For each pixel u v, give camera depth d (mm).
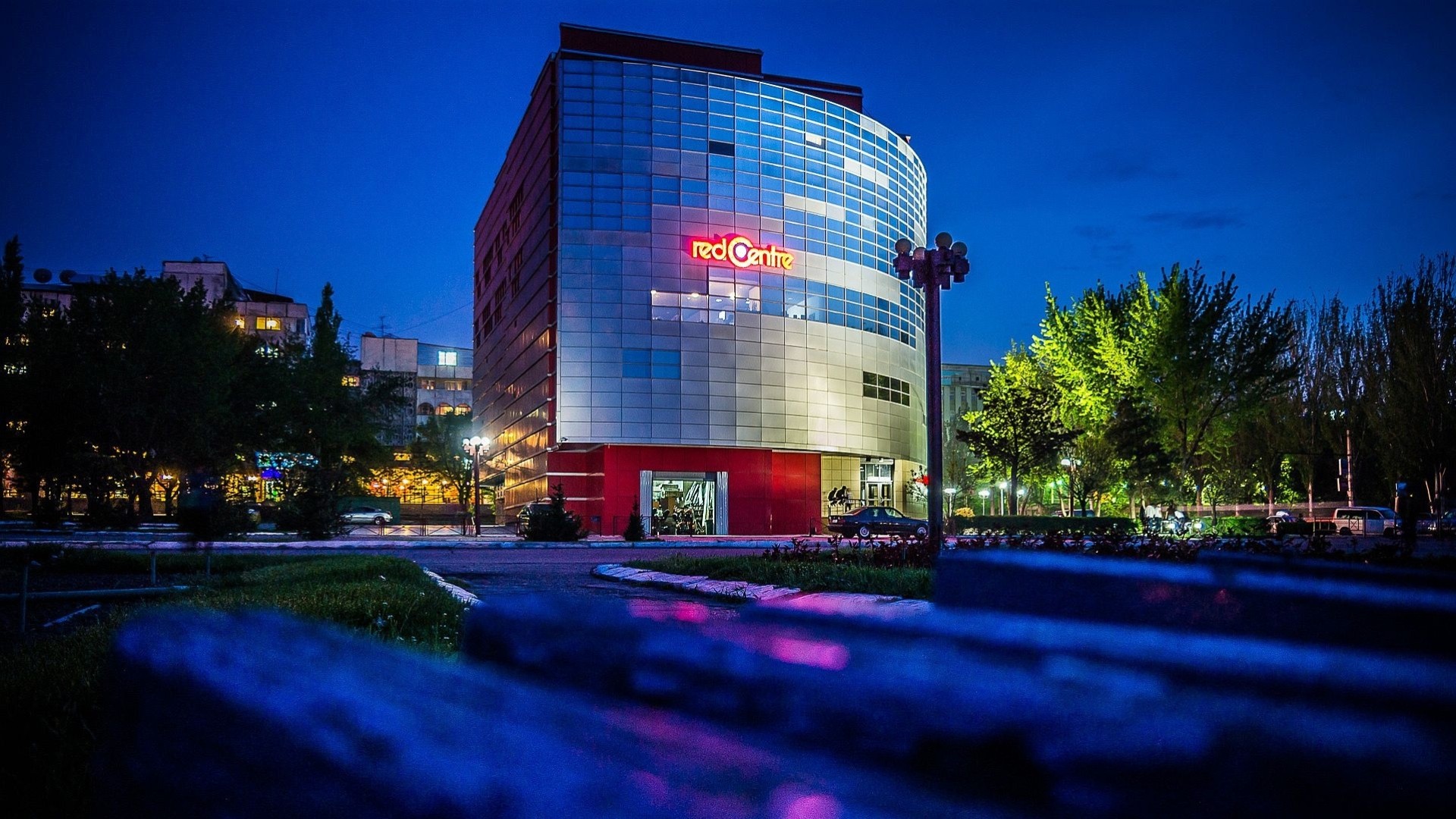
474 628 1613
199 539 29438
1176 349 41906
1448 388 47656
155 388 46094
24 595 8992
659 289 49562
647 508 49625
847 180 55500
